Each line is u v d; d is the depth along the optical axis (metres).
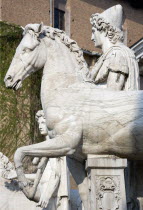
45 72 14.64
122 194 13.75
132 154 14.11
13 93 31.69
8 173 21.95
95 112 14.02
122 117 13.92
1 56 32.06
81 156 14.23
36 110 31.75
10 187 21.84
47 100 14.38
